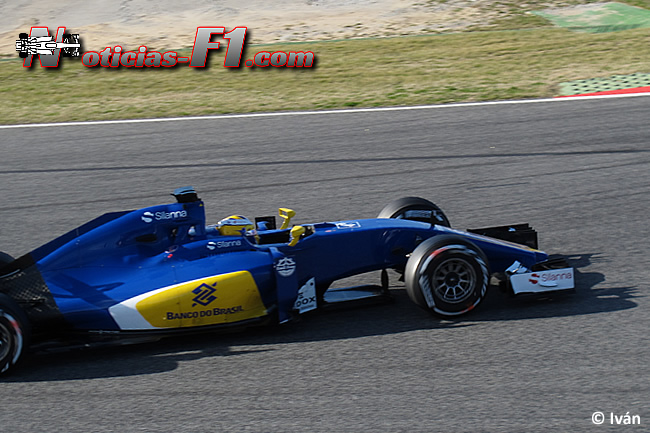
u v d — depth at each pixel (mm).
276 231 18422
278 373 14984
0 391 14742
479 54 53719
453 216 25203
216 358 15875
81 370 15625
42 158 35844
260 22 68625
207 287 16531
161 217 16953
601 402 13180
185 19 70438
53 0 77562
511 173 29609
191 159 34344
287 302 16953
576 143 33156
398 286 19812
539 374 14289
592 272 19734
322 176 30719
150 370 15461
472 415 12992
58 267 16500
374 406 13469
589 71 47000
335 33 63656
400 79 48688
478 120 38344
